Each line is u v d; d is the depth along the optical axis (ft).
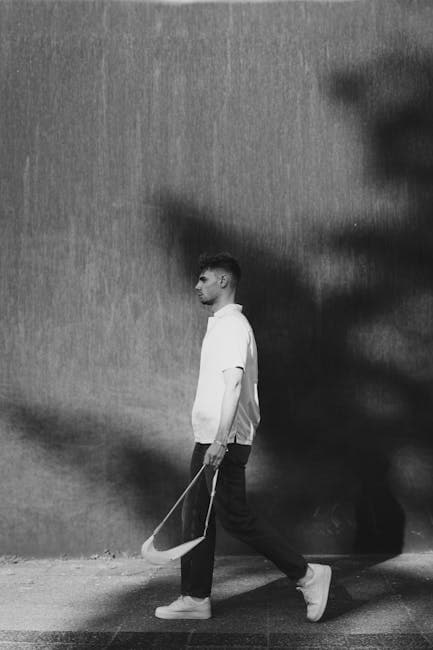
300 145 21.81
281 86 21.81
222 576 20.22
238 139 21.85
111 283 21.91
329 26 21.84
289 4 21.85
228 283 17.33
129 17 21.91
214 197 21.86
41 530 21.93
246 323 17.06
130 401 21.89
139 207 21.88
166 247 21.89
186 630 16.53
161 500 21.89
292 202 21.83
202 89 21.86
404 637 15.99
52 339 21.93
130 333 21.91
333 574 20.12
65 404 21.94
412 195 21.83
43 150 21.93
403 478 21.81
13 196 21.95
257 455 21.84
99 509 21.93
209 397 16.88
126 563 21.48
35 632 16.48
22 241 21.94
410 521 21.79
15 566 21.36
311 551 21.79
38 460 21.94
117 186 21.91
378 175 21.81
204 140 21.86
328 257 21.83
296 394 21.84
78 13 21.91
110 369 21.91
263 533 16.62
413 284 21.83
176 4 21.88
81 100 21.93
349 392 21.81
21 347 21.94
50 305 21.93
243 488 16.72
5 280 21.94
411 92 21.84
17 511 21.94
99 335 21.93
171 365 21.89
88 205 21.91
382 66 21.79
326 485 21.81
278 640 15.93
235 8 21.86
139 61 21.89
